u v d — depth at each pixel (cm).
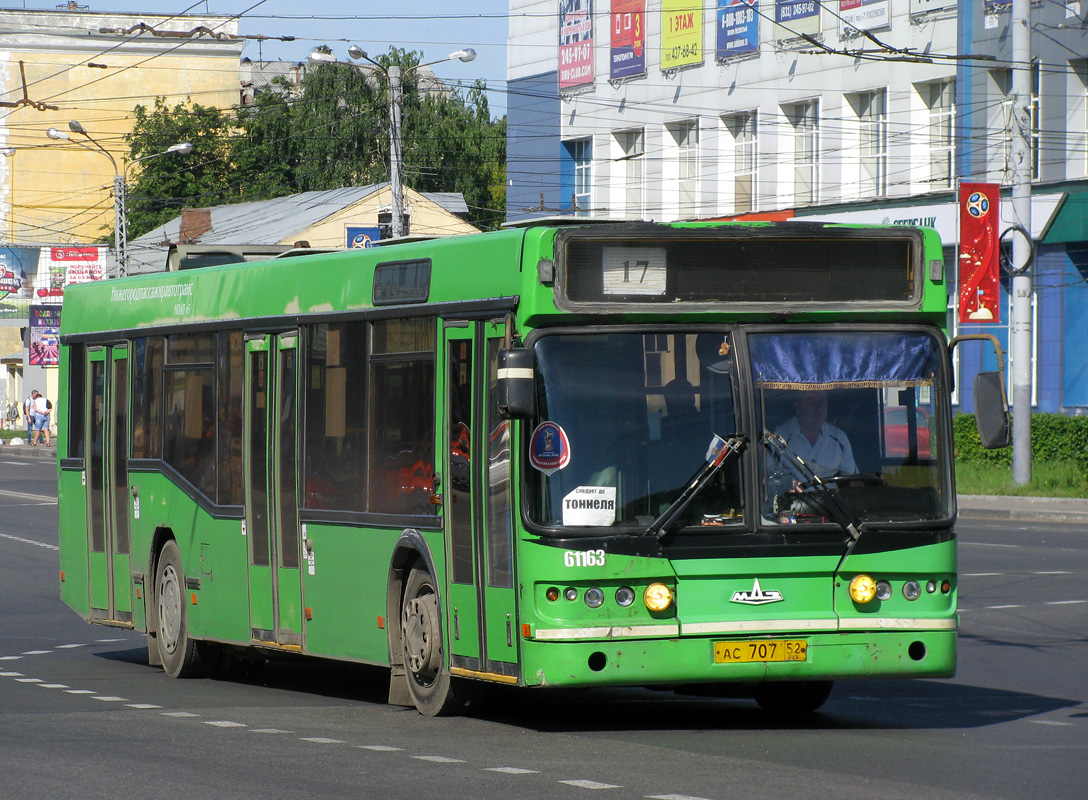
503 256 1752
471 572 1795
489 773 1527
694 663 1678
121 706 2108
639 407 1698
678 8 8669
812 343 1744
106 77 15100
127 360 2653
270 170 13812
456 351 1834
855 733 1791
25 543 4969
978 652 2558
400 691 2006
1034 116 6819
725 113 8406
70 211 15125
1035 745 1694
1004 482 6225
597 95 9288
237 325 2314
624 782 1470
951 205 7025
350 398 2048
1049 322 6825
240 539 2295
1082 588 3422
